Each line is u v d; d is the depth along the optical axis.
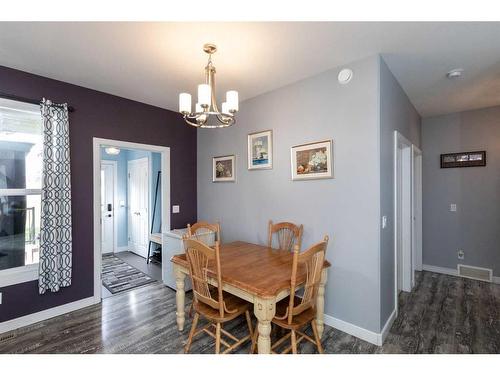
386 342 2.09
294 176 2.62
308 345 2.03
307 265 1.72
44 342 2.10
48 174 2.43
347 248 2.24
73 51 2.03
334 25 1.71
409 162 3.15
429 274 3.77
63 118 2.53
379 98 2.07
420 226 3.91
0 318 2.26
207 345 2.04
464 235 3.65
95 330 2.28
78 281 2.71
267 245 2.89
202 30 1.75
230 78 2.55
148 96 3.07
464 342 2.08
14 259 2.47
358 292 2.17
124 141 3.11
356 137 2.18
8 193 2.41
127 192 5.29
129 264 4.29
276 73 2.44
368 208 2.11
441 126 3.82
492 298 2.93
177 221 3.67
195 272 1.87
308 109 2.52
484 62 2.23
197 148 3.93
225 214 3.45
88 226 2.79
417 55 2.11
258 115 3.00
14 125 2.46
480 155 3.51
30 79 2.43
